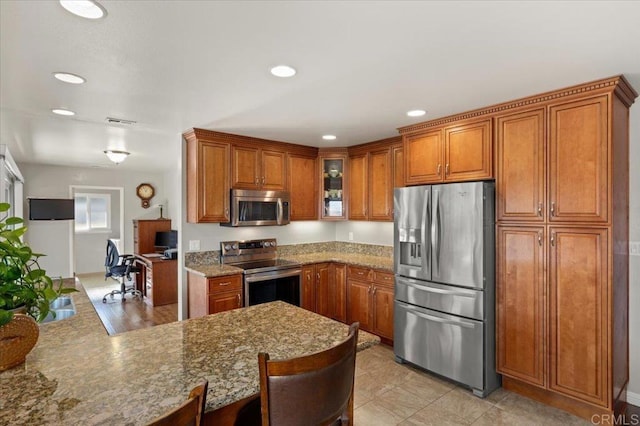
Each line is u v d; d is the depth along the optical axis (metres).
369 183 4.32
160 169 7.70
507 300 2.73
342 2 1.39
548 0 1.38
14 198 4.93
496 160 2.79
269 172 4.17
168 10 1.44
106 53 1.85
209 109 2.87
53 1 1.37
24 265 1.32
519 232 2.66
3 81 2.23
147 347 1.53
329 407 1.16
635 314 2.62
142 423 0.98
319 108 2.86
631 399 2.64
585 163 2.33
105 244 8.55
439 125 3.18
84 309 2.14
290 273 3.95
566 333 2.43
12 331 1.29
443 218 2.95
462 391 2.85
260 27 1.59
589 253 2.32
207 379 1.23
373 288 3.89
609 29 1.60
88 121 3.25
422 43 1.74
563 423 2.40
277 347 1.53
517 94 2.52
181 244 3.82
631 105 2.58
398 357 3.34
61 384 1.19
